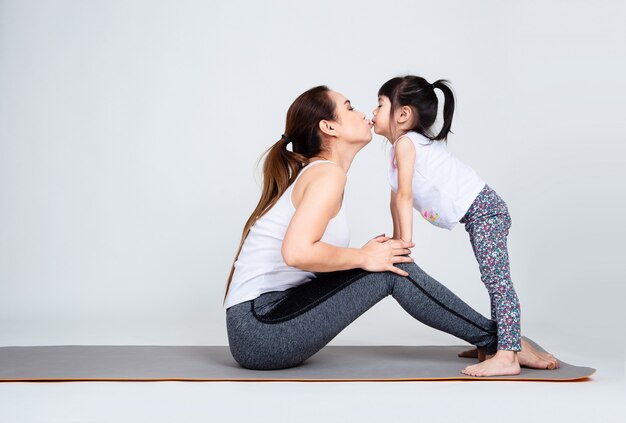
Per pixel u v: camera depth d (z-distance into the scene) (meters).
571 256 4.51
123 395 2.08
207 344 3.29
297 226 2.22
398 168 2.74
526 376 2.37
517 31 4.77
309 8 4.83
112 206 4.70
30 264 4.66
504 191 4.68
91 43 4.76
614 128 4.54
